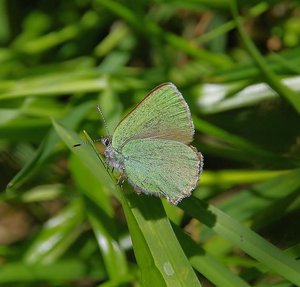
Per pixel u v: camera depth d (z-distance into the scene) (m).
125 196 0.15
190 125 0.15
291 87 0.19
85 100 0.20
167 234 0.15
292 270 0.15
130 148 0.15
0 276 0.18
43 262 0.19
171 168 0.15
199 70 0.21
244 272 0.16
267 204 0.17
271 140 0.20
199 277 0.17
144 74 0.20
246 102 0.20
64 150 0.19
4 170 0.21
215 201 0.20
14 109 0.20
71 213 0.20
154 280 0.15
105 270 0.19
